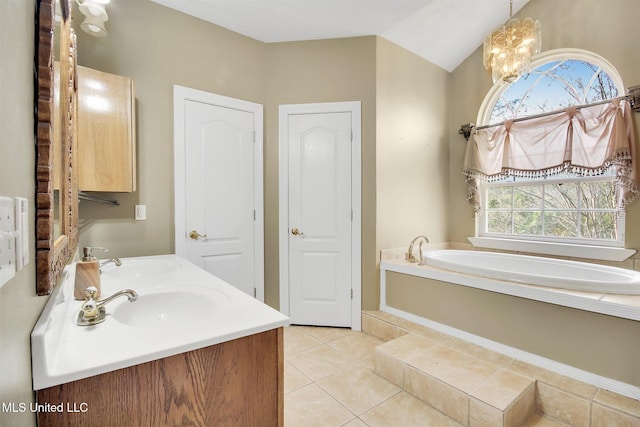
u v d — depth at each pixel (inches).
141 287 50.1
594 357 62.3
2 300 17.2
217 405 32.7
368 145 108.2
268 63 110.3
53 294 36.9
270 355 36.1
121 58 83.0
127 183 74.9
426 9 101.3
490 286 78.5
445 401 64.4
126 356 27.9
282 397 37.0
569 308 65.7
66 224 40.4
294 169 110.6
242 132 104.3
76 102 53.3
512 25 79.8
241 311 39.4
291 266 111.3
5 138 17.9
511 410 57.8
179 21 92.1
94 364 26.3
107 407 27.2
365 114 108.3
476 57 130.6
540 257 110.1
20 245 20.1
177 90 91.2
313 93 109.6
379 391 72.6
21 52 21.5
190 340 31.2
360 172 108.4
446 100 135.9
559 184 112.9
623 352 58.9
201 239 96.0
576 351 64.7
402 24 105.3
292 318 111.8
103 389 27.0
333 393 71.7
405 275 100.7
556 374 66.8
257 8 93.4
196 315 45.8
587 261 102.5
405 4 96.7
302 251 111.2
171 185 90.4
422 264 101.2
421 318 95.9
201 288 50.2
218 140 99.3
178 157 91.3
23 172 21.8
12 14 19.5
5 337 17.6
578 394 60.1
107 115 72.4
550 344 68.4
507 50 79.7
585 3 101.7
